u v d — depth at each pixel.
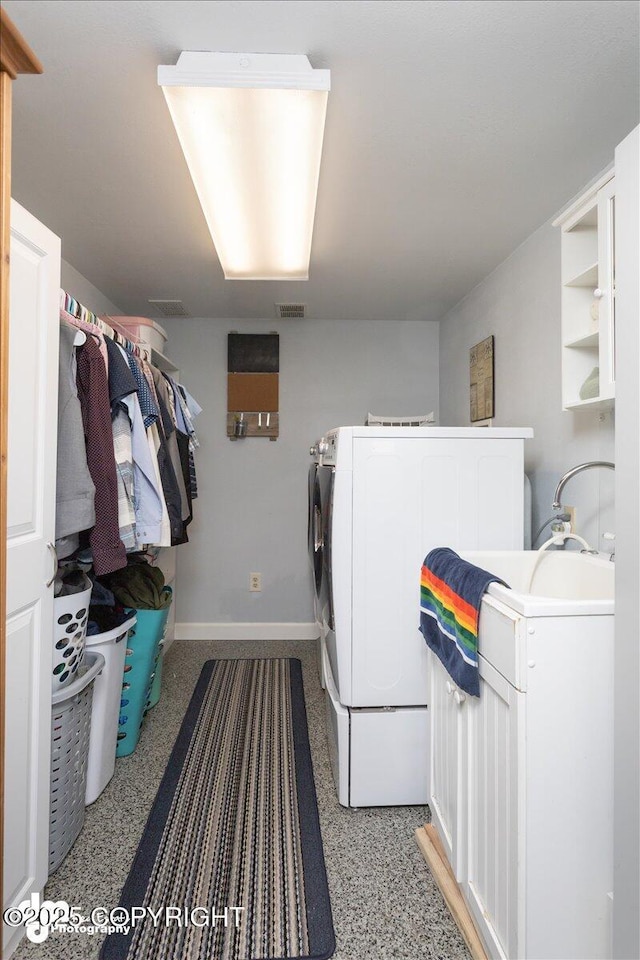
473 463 1.77
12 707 1.17
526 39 1.14
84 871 1.44
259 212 1.74
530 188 1.79
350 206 1.91
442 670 1.47
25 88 1.30
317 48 1.17
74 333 1.45
